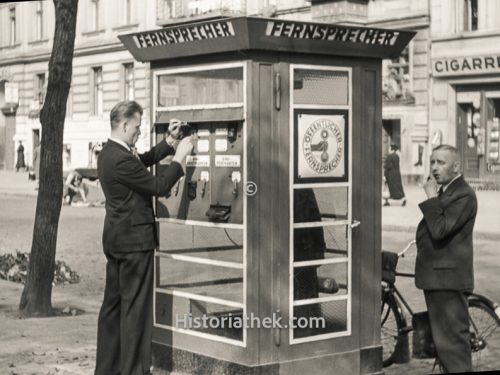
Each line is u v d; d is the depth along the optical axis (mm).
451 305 6070
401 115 32031
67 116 46531
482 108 30172
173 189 6773
